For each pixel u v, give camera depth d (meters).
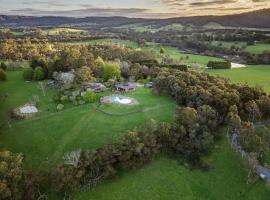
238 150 81.31
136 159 72.81
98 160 68.75
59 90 109.81
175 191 69.50
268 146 80.00
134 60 174.50
